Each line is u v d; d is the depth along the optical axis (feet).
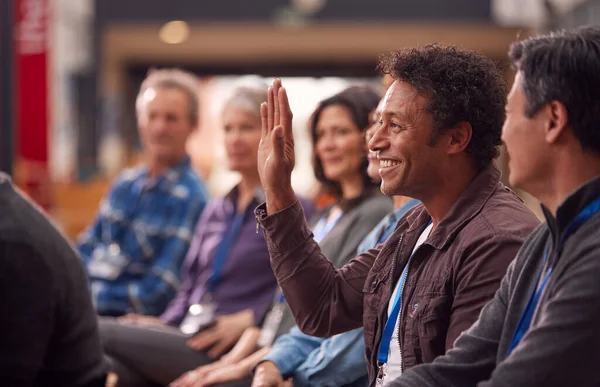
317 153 12.41
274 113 8.78
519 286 6.43
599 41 5.99
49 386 9.67
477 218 7.55
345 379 10.30
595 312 5.67
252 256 14.24
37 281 9.18
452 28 59.62
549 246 6.31
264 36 62.44
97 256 17.08
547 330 5.79
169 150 17.06
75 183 33.53
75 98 58.03
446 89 7.59
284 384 11.05
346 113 11.89
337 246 11.23
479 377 6.59
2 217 9.18
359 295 8.84
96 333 10.15
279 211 8.73
